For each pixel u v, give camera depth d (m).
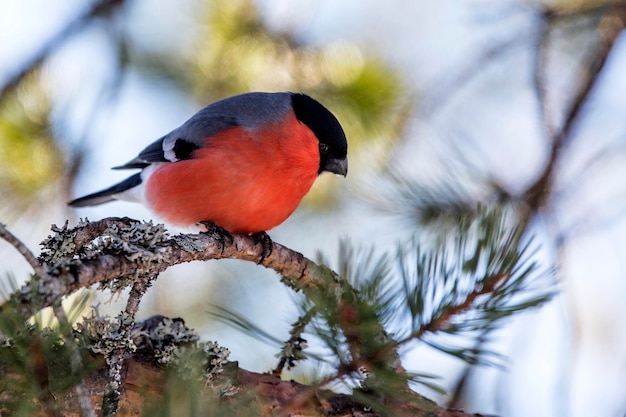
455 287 5.05
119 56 11.59
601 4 11.16
